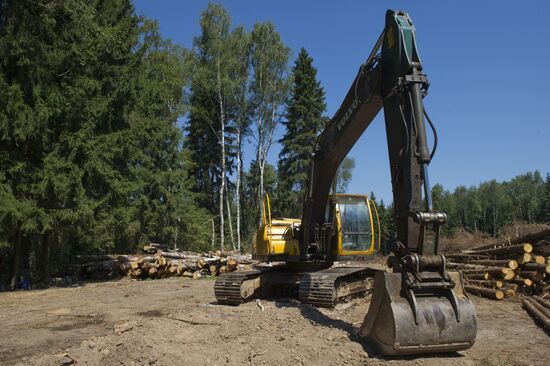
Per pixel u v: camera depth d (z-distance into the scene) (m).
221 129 40.09
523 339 7.94
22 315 11.17
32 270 19.67
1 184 15.28
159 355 6.25
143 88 26.09
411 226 6.70
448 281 6.32
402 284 6.40
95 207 17.47
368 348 6.72
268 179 52.38
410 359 6.34
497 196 98.81
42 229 16.59
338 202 12.34
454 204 99.94
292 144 44.34
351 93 8.85
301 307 9.94
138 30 27.73
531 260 12.77
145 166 30.62
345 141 9.55
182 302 12.98
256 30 38.09
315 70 45.91
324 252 11.79
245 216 52.09
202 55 37.97
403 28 7.34
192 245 33.31
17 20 15.71
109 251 26.81
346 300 11.66
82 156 17.38
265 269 13.01
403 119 6.97
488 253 15.30
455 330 6.14
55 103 16.30
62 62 17.08
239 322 8.43
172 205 31.11
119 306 12.31
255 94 39.03
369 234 12.44
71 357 6.41
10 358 7.12
